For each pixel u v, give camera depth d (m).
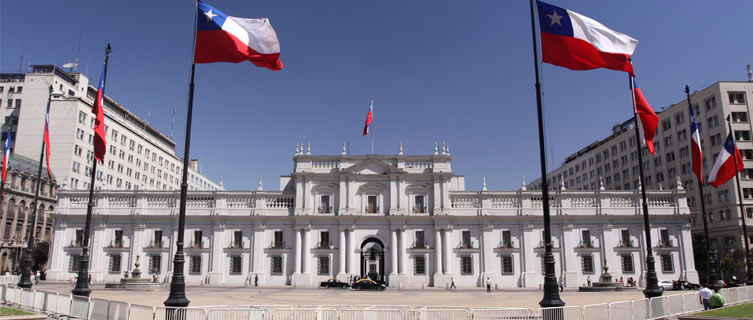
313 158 69.44
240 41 26.81
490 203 68.12
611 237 66.38
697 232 86.75
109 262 65.94
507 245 66.50
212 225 67.19
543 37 25.95
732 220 79.31
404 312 21.97
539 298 46.38
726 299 31.88
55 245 66.38
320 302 39.78
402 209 67.44
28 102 90.06
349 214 66.94
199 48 26.44
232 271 66.25
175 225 66.94
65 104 89.81
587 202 67.62
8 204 76.44
